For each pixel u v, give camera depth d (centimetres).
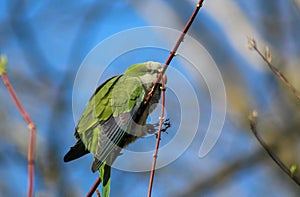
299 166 1845
